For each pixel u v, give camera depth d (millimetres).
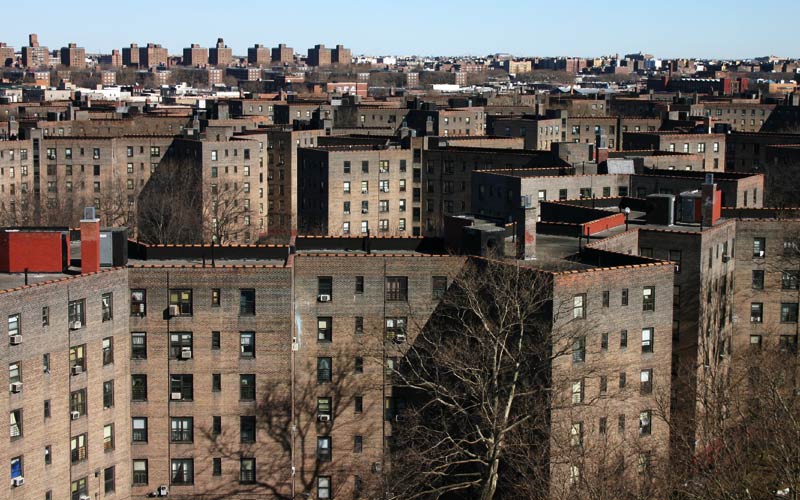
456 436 102438
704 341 121562
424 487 103000
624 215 132375
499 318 95375
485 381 94375
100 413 101500
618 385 101938
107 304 101375
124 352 103125
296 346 105000
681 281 120438
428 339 100875
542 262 107812
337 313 105000
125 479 104250
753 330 131500
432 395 103188
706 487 81000
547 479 89875
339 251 114938
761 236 130250
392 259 104500
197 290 103000
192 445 104750
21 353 94188
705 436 90312
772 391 87250
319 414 105875
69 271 103000
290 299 103250
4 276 101500
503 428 88750
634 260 107188
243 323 103500
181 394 104188
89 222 100250
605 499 81750
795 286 129875
